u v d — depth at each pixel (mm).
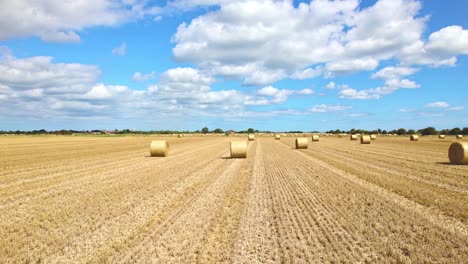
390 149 39656
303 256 7762
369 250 8086
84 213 11445
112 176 19250
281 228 9727
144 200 13242
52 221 10648
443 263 7363
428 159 27625
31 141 63125
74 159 29156
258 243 8602
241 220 10539
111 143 56719
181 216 11023
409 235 9039
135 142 60562
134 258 7770
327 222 10273
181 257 7793
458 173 19641
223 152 36969
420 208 11789
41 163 25969
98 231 9633
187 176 19188
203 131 168125
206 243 8648
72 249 8375
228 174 19906
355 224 9961
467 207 11789
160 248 8328
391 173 19734
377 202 12641
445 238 8852
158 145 31781
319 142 57781
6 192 14945
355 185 16078
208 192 14727
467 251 7988
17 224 10359
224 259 7676
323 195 13891
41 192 14930
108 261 7633
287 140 70188
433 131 125312
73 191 15055
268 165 24156
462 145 23688
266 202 12820
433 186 15617
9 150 39219
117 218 10844
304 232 9367
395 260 7426
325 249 8172
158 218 10820
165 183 16906
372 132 141875
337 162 25625
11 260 7777
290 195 13977
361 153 33906
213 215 11109
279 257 7746
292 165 24031
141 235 9266
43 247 8484
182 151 38812
